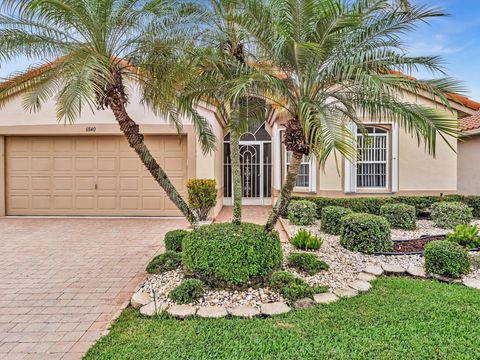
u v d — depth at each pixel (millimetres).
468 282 5031
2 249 7543
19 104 11328
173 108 6902
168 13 5406
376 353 3186
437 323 3760
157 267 5695
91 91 4129
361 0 4465
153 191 11766
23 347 3514
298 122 5094
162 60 5574
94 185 11781
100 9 5023
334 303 4344
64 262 6555
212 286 4883
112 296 4863
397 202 10422
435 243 5527
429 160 11070
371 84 4074
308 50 4387
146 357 3178
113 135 11664
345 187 11055
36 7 4418
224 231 5340
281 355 3180
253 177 14562
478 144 12773
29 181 11805
